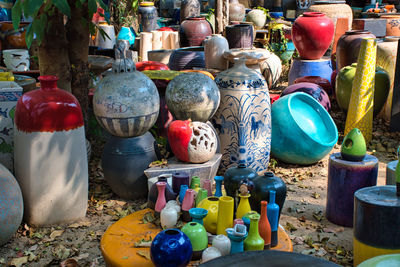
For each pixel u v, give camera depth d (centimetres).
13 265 382
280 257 279
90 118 651
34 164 420
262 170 582
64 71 575
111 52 935
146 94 467
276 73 980
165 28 1152
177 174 406
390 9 1305
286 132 594
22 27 879
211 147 484
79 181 443
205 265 270
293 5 1516
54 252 398
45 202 431
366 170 427
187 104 507
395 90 724
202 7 1603
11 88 467
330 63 939
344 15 1088
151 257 296
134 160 477
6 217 390
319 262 272
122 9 1337
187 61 792
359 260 350
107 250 330
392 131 743
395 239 332
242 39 805
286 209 491
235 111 547
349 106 695
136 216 389
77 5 507
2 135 468
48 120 414
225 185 372
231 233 305
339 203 443
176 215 356
